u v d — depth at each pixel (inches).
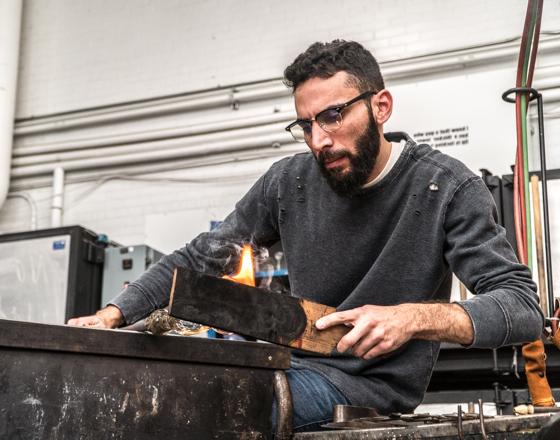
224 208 173.9
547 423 45.8
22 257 153.8
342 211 68.8
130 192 183.0
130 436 48.3
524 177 88.6
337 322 52.3
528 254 88.1
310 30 173.2
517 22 156.2
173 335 51.2
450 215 65.2
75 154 186.2
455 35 159.9
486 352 108.3
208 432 52.1
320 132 64.5
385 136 70.5
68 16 196.5
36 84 194.4
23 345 44.6
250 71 176.4
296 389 61.3
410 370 65.7
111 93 187.5
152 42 186.9
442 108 154.8
